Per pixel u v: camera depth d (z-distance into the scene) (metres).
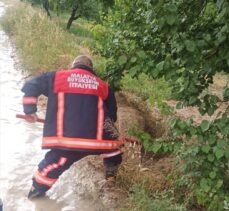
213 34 2.60
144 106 4.72
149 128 4.11
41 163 2.88
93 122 2.81
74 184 3.14
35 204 2.88
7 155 3.49
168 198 2.85
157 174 3.20
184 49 2.54
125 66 2.81
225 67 2.67
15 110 4.47
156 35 2.98
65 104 2.80
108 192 3.03
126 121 3.94
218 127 2.53
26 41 7.55
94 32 4.11
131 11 3.23
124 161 3.27
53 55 6.61
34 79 2.86
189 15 2.64
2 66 6.24
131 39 3.20
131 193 2.98
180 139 2.96
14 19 10.02
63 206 2.89
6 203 2.85
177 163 3.05
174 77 2.59
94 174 3.25
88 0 12.62
